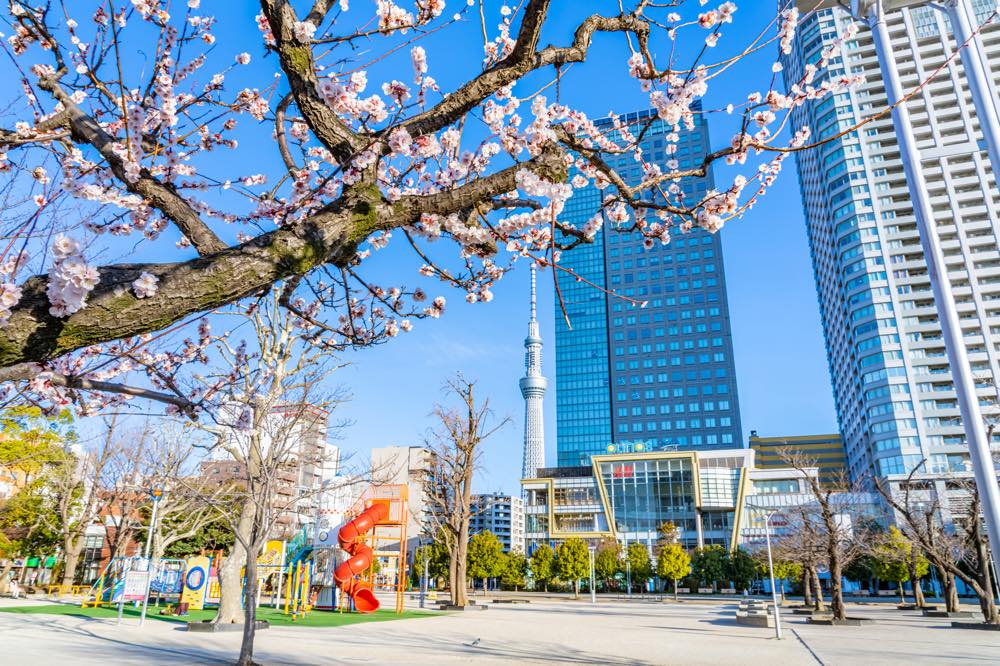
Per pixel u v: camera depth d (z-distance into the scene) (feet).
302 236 7.38
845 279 241.35
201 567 73.05
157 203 8.55
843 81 14.03
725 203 12.87
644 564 190.19
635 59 12.07
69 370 13.17
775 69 12.06
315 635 49.67
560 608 107.96
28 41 11.91
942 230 223.10
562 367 383.04
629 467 240.94
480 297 15.33
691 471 232.12
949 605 81.15
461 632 54.70
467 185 8.81
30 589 113.70
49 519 101.91
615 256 387.96
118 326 6.12
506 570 199.21
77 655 34.76
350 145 8.30
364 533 44.32
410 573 217.77
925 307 220.84
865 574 165.89
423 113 8.80
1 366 5.68
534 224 13.14
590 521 242.58
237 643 42.98
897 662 36.91
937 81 224.33
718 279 359.46
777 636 51.98
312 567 80.94
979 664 36.06
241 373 19.58
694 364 347.15
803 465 90.27
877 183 240.73
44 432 74.18
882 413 216.33
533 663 35.91
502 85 9.18
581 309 388.98
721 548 196.75
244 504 55.42
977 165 222.07
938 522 121.08
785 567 138.21
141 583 55.72
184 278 6.48
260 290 7.26
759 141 11.38
